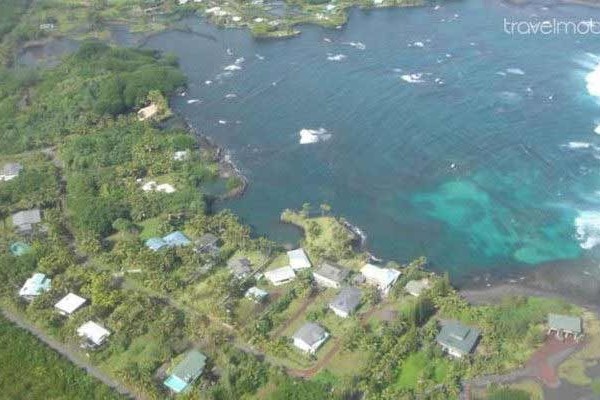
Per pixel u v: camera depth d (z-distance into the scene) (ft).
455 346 416.26
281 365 418.51
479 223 558.15
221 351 426.10
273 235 555.28
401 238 547.49
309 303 468.34
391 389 393.09
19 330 453.17
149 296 479.00
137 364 419.33
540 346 423.64
